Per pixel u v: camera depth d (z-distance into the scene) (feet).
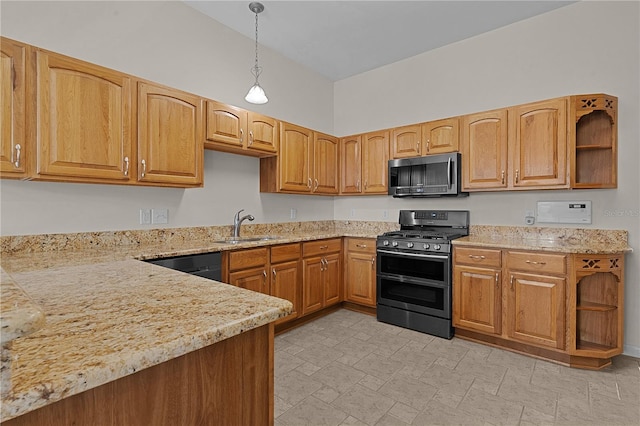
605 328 8.21
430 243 9.55
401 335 9.52
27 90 5.74
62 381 1.72
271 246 9.35
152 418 2.33
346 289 11.89
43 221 6.82
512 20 9.91
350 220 14.02
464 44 11.08
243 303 3.14
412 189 10.98
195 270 7.45
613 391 6.51
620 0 8.35
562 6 9.16
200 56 9.59
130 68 8.12
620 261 7.57
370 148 12.38
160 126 7.53
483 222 10.51
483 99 10.66
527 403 6.12
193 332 2.40
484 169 9.67
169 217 8.91
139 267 5.05
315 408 5.99
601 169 8.55
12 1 6.45
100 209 7.64
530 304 8.00
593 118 8.66
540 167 8.68
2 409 1.50
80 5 7.33
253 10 9.37
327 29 10.48
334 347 8.64
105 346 2.14
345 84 14.39
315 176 12.10
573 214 8.91
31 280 4.11
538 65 9.61
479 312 8.79
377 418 5.72
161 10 8.71
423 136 10.98
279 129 10.73
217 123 8.79
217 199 10.05
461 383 6.84
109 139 6.72
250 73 11.01
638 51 8.11
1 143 5.44
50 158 5.96
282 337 9.34
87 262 5.51
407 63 12.46
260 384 2.99
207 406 2.63
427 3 9.11
